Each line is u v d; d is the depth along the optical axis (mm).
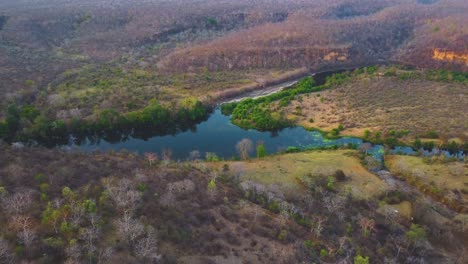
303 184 111375
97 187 83875
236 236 78688
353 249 80875
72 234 67938
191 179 99250
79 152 118125
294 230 83812
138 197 80625
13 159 97250
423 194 113938
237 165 121562
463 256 87188
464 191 112375
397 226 94062
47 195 79250
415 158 131375
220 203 88812
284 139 152125
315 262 74875
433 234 94125
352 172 120625
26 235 63656
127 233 69250
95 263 63062
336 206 95562
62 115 153125
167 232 73562
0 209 72625
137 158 116312
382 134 150000
